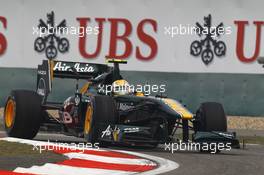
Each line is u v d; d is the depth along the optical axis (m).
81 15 53.19
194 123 32.75
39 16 53.72
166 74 52.25
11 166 23.22
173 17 52.28
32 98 34.09
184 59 52.16
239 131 47.53
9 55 53.84
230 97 51.72
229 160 27.92
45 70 36.00
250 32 51.84
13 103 34.19
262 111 51.41
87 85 34.94
